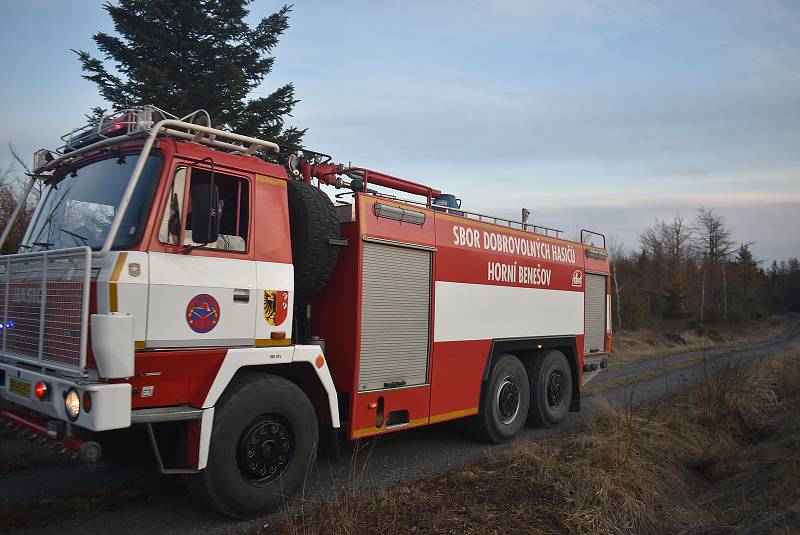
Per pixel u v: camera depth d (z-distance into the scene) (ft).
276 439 15.84
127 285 13.16
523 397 26.94
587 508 16.71
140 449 18.81
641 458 21.48
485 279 24.94
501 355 26.37
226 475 14.64
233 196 15.71
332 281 19.43
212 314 14.71
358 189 21.53
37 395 13.74
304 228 17.35
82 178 15.93
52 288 13.98
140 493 17.19
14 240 18.90
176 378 14.19
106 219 14.53
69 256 13.43
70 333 13.24
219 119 49.32
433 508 16.14
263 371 16.63
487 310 24.99
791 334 149.59
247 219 15.83
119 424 12.64
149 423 13.53
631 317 116.98
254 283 15.69
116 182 14.84
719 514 18.51
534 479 18.81
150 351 13.55
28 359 14.52
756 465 22.66
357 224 19.12
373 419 19.39
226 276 15.08
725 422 29.27
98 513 15.62
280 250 16.48
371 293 19.45
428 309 21.98
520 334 26.99
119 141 15.08
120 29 46.85
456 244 23.47
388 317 20.13
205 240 14.06
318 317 19.60
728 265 190.80
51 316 13.94
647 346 86.33
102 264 13.23
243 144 17.11
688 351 80.89
